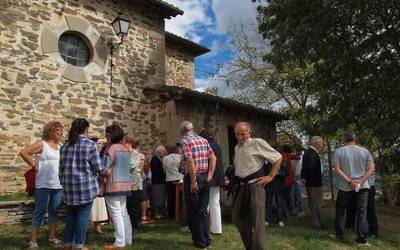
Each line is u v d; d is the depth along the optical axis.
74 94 8.62
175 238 5.83
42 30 8.21
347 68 10.89
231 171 4.88
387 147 10.74
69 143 4.55
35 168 5.14
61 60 8.48
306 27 10.23
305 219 8.32
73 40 8.94
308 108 12.04
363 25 9.93
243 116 12.17
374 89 10.03
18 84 7.73
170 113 9.78
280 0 10.88
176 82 13.23
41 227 6.22
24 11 7.96
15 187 7.51
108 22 9.54
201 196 5.33
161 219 7.54
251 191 4.50
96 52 9.16
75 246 4.49
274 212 8.48
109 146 5.25
